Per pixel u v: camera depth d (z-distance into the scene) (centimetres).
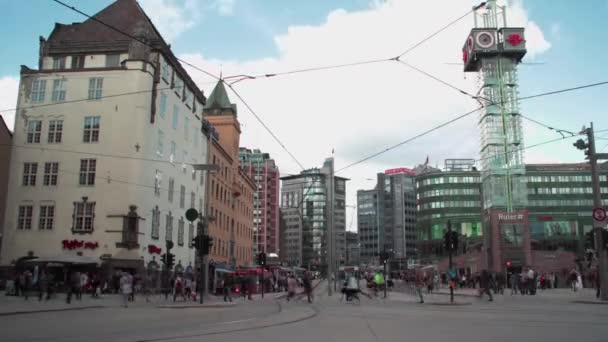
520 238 8069
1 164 4412
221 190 7044
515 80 8569
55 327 1537
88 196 4303
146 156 4416
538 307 2375
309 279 3238
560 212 12488
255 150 16788
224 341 1182
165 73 4819
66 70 4538
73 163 4384
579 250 11725
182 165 5366
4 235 4338
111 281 4050
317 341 1177
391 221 19288
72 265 4138
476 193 13688
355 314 2014
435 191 13888
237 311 2264
